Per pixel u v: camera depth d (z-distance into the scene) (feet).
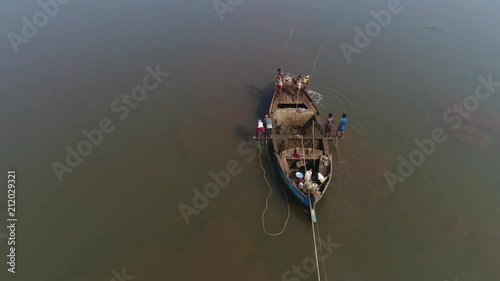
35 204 53.62
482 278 45.16
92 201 54.39
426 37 97.81
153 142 64.85
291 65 86.58
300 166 57.47
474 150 63.31
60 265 46.39
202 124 69.05
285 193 55.11
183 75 82.48
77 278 45.09
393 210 53.11
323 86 79.56
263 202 54.19
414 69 84.89
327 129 62.44
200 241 49.19
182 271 45.73
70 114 69.87
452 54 90.22
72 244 48.75
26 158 60.54
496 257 47.47
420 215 52.47
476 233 50.26
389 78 82.12
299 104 71.20
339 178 57.62
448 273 45.57
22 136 64.44
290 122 68.90
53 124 67.36
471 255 47.62
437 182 57.47
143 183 57.36
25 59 84.43
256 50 92.27
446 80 81.00
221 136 66.33
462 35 99.14
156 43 93.86
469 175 58.65
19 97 73.05
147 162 61.00
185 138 65.82
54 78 79.00
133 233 50.24
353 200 54.39
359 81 81.35
